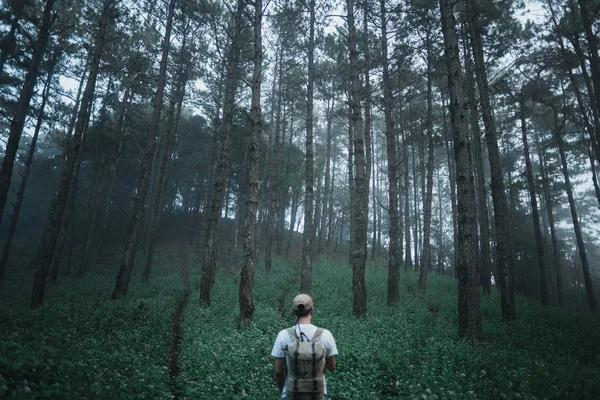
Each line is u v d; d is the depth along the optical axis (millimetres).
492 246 33344
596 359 7566
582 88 21797
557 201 30734
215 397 5016
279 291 17172
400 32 16938
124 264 15500
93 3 21734
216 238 18359
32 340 7273
